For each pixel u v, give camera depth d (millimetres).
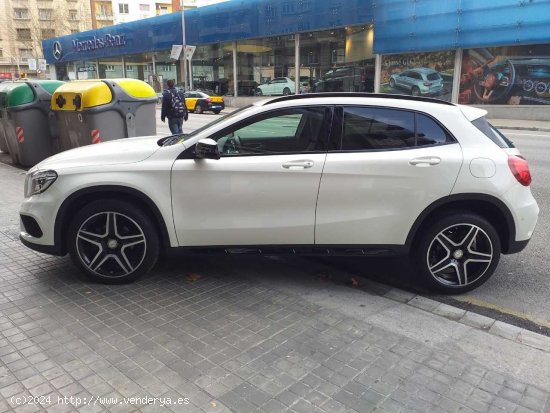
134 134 9008
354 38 27812
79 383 2891
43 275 4477
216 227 4145
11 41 87375
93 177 4066
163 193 4090
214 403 2734
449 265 4238
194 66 39281
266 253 4238
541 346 3418
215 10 35156
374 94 4266
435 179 4035
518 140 15242
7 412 2631
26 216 4258
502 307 4156
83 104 8445
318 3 28500
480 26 21875
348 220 4102
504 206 4129
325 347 3328
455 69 23469
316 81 30438
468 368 3121
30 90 9742
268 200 4078
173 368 3053
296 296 4137
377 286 4438
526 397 2844
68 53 53688
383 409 2713
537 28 20250
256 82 34250
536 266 5094
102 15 89375
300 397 2801
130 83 8969
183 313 3783
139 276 4309
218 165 4051
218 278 4484
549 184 8766
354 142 4121
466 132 4168
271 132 4168
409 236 4156
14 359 3129
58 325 3568
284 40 31812
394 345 3375
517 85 21859
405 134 4141
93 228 4230
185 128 20078
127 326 3566
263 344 3350
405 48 24750
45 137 10016
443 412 2701
